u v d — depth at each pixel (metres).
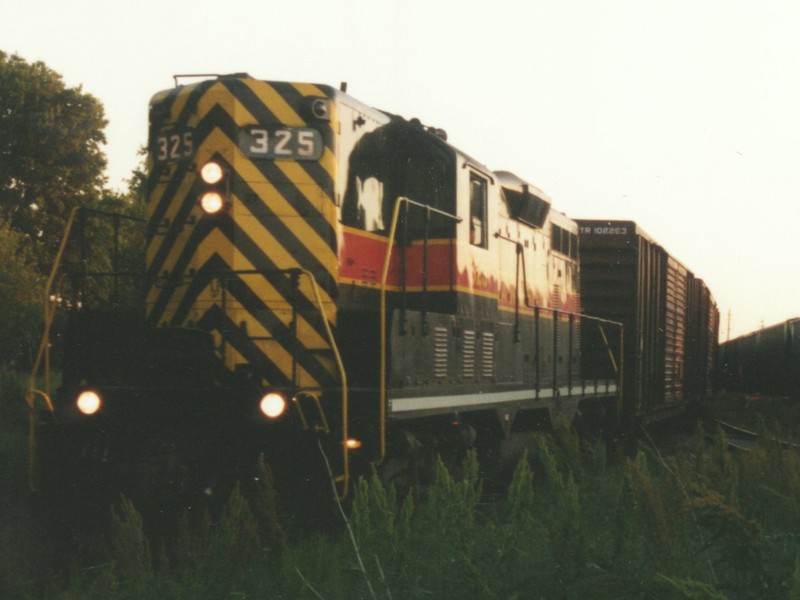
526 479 7.14
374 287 9.63
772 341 36.06
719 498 5.10
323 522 7.93
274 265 8.94
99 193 51.41
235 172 9.00
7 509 8.77
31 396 8.45
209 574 5.78
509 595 5.37
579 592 5.14
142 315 9.16
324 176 9.05
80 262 9.57
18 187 48.94
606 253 17.83
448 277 9.96
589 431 15.38
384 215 9.99
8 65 49.41
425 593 5.52
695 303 27.12
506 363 11.57
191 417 8.38
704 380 30.06
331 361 8.88
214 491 8.22
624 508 6.32
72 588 6.00
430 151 10.09
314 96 9.10
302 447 7.92
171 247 9.16
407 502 6.73
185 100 9.24
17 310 32.31
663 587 4.77
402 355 8.58
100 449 8.25
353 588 5.67
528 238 12.92
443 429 9.97
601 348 17.27
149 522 8.32
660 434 22.47
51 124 48.56
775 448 8.51
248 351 8.70
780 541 6.52
